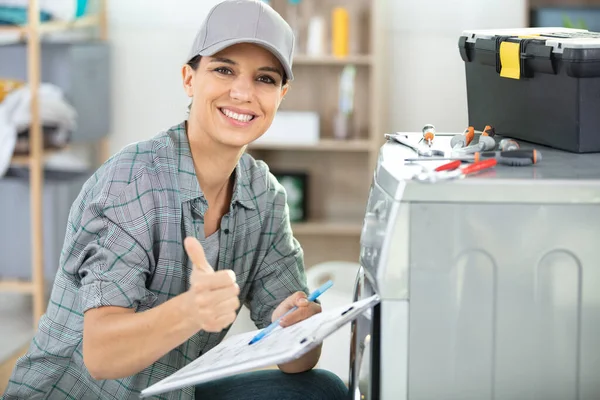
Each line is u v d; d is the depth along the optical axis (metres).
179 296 1.44
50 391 1.76
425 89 4.80
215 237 1.80
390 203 1.36
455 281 1.33
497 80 1.85
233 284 1.36
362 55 4.71
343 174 4.88
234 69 1.64
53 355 1.74
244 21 1.61
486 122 1.92
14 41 4.68
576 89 1.59
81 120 4.46
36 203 4.00
